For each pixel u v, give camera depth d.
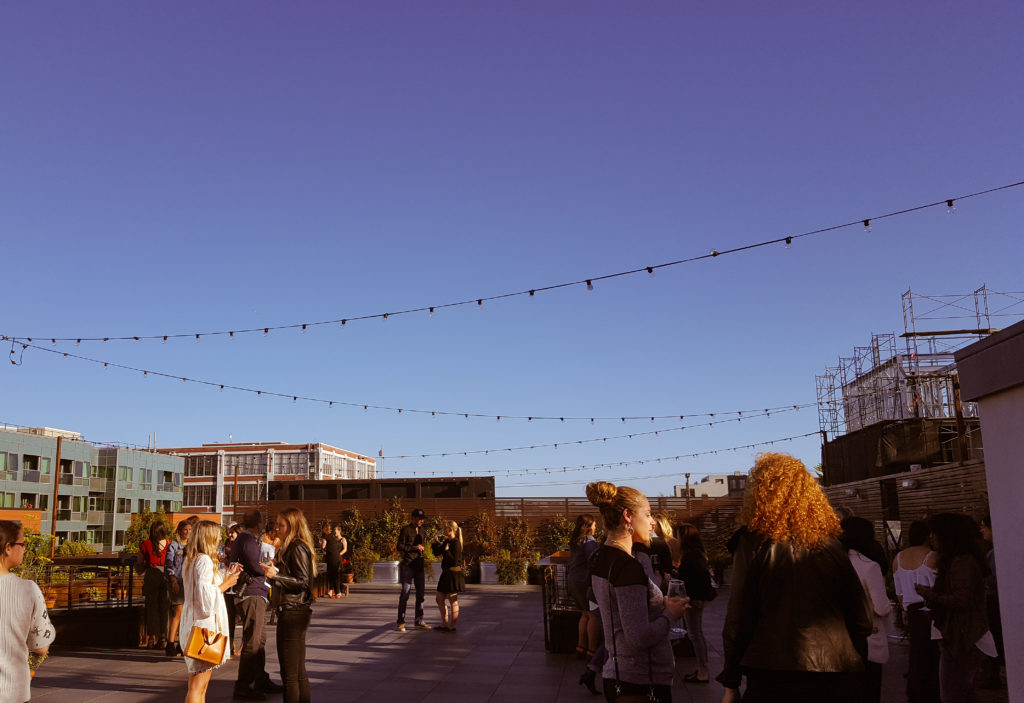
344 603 18.69
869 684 5.26
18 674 4.28
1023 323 4.29
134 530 55.78
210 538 6.86
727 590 22.14
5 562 4.39
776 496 3.62
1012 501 4.59
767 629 3.49
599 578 4.04
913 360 29.23
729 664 3.59
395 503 34.75
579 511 34.31
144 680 9.26
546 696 8.30
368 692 8.55
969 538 5.86
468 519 33.81
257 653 8.45
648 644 3.76
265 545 9.52
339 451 100.56
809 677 3.41
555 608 11.45
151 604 11.45
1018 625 4.51
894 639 11.25
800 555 3.52
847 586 3.52
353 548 32.28
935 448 26.88
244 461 94.44
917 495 19.70
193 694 6.66
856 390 34.03
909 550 6.77
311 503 36.69
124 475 74.81
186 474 93.31
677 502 34.44
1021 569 4.48
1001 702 7.41
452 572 13.41
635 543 4.46
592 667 8.37
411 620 15.04
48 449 65.56
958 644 5.75
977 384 4.84
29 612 4.36
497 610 17.20
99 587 15.90
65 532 67.25
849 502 25.22
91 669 9.95
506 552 30.88
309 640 12.41
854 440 31.06
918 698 6.45
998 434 4.72
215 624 6.75
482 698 8.22
